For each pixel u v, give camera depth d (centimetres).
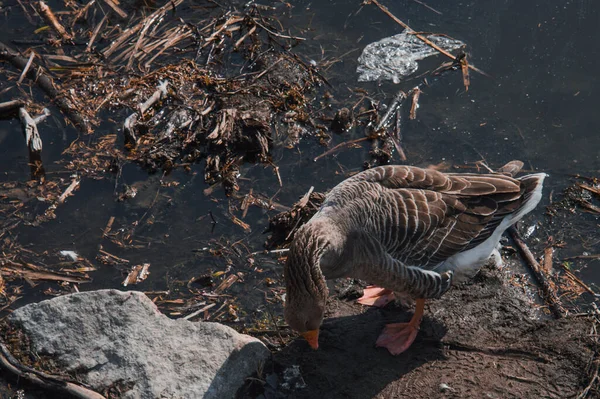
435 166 942
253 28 1125
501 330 718
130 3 1205
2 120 1003
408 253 675
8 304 776
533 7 1186
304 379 676
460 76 1075
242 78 1055
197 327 689
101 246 848
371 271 677
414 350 704
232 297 794
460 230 688
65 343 684
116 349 673
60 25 1145
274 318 765
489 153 956
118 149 966
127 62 1087
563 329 705
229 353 668
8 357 665
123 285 804
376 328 732
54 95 1023
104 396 642
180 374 653
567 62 1080
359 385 667
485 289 770
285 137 991
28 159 952
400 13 1195
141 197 909
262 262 832
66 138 980
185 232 868
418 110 1027
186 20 1172
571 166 938
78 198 905
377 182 695
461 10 1198
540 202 903
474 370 673
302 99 1030
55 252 839
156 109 1008
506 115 1011
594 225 871
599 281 804
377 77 1080
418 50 1116
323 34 1153
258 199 905
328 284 809
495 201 707
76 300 712
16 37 1123
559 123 993
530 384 654
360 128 1009
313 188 916
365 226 657
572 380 655
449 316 740
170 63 1089
